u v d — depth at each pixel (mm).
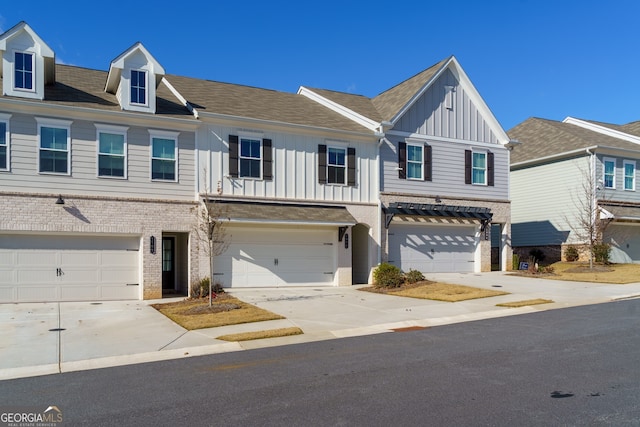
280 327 12266
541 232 29578
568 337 10195
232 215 18062
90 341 11109
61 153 16828
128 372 8648
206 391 7262
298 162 20516
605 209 26656
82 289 17203
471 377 7523
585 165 27344
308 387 7266
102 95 18797
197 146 18797
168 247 20656
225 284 19203
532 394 6645
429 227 23641
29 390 7652
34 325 12945
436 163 23609
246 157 19641
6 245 16328
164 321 13438
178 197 18406
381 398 6645
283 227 20266
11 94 16312
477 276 22641
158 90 21156
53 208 16609
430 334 11148
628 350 8914
